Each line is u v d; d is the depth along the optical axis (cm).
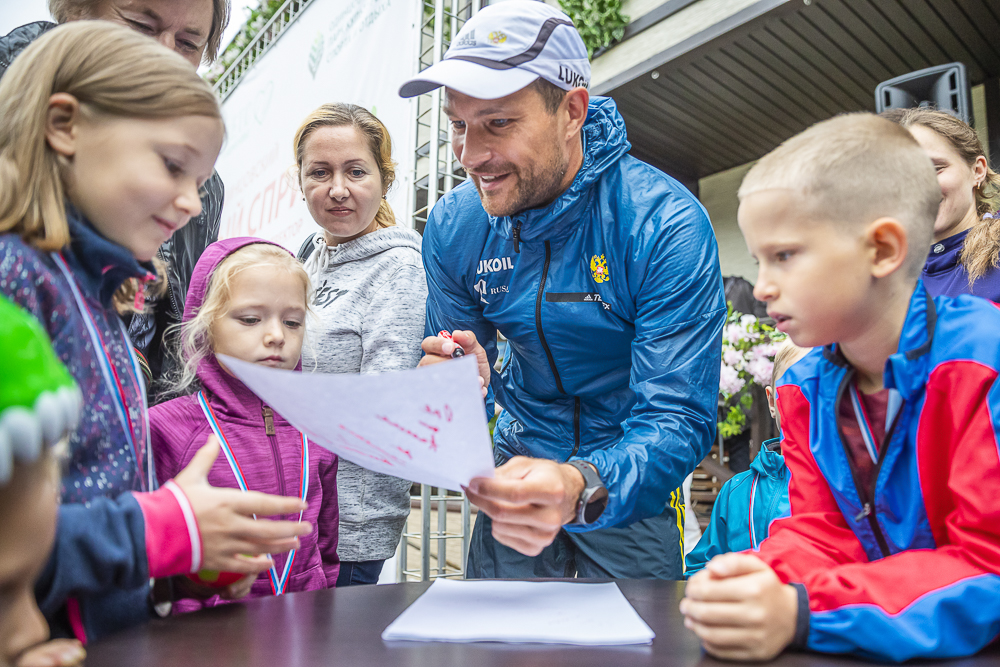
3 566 47
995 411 65
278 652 62
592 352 139
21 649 51
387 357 161
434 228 152
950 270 163
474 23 120
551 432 150
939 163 160
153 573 69
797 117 450
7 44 136
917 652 58
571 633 67
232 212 423
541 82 118
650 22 400
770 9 342
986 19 352
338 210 176
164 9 129
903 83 254
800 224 71
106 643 65
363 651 62
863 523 81
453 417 65
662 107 439
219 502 72
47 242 72
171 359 145
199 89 80
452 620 72
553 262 136
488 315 150
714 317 122
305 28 369
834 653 61
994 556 64
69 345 71
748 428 374
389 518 162
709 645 61
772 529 89
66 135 75
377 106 305
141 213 77
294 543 77
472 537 161
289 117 369
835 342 78
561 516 84
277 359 128
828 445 85
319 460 131
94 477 71
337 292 174
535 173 122
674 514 150
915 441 75
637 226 126
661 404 115
